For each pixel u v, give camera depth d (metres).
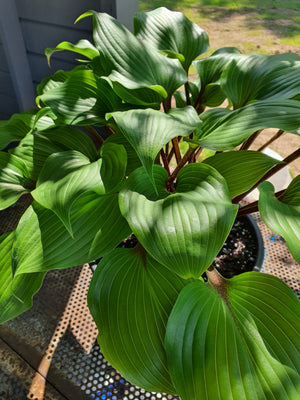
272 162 0.36
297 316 0.32
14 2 0.70
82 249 0.33
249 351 0.30
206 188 0.33
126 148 0.44
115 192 0.37
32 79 0.82
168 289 0.34
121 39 0.42
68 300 0.48
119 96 0.40
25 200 0.67
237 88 0.45
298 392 0.28
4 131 0.49
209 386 0.28
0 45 0.75
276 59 0.46
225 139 0.33
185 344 0.30
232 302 0.34
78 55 0.71
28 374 0.40
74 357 0.42
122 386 0.39
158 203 0.32
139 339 0.31
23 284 0.34
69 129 0.48
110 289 0.34
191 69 0.85
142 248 0.38
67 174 0.34
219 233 0.28
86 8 0.64
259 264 0.47
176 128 0.32
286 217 0.31
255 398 0.27
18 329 0.45
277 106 0.34
